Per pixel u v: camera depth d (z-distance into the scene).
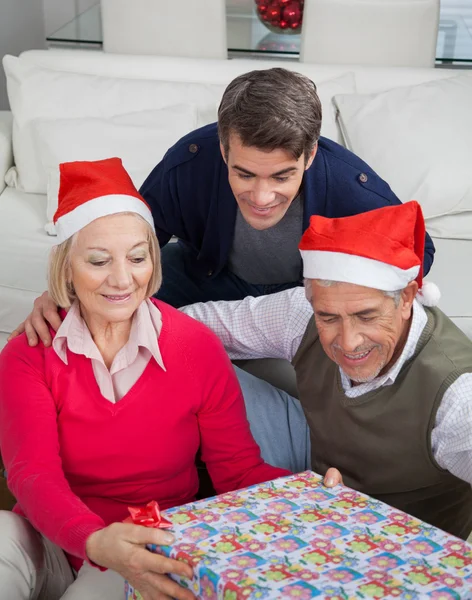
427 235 2.14
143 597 1.31
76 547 1.34
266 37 3.77
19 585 1.50
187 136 2.12
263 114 1.64
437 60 3.58
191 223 2.23
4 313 2.48
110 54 3.37
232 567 1.18
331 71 3.26
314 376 1.69
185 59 3.34
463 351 1.54
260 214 1.81
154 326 1.60
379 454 1.59
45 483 1.44
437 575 1.16
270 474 1.64
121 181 1.55
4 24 4.61
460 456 1.51
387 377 1.53
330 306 1.44
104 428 1.56
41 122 3.05
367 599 1.11
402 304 1.48
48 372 1.55
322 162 2.01
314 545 1.24
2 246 2.70
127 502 1.63
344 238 1.42
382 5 3.45
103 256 1.49
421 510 1.67
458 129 2.91
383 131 2.92
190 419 1.64
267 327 1.80
